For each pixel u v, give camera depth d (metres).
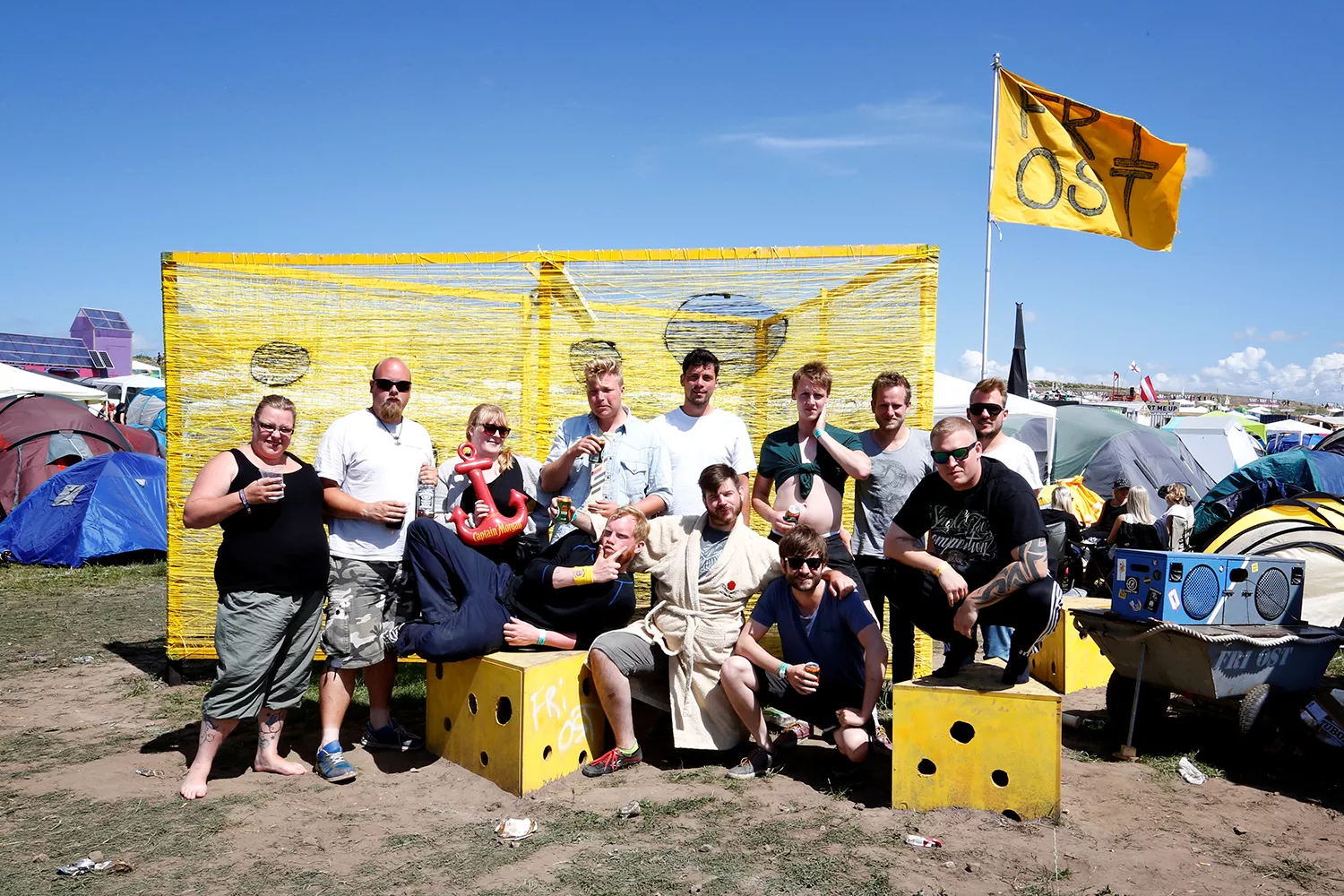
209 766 4.17
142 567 11.43
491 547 4.68
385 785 4.27
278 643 4.25
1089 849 3.54
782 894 3.17
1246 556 4.81
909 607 4.39
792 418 5.95
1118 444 15.45
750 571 4.46
